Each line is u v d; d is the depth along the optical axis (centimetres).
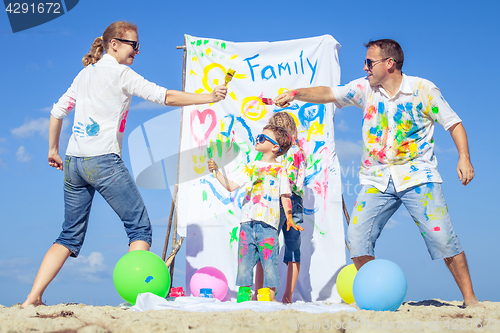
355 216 332
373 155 330
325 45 471
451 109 315
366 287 272
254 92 472
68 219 347
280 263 443
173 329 191
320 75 468
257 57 477
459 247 308
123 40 353
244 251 358
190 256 445
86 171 336
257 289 380
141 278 312
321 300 435
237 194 458
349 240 332
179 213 446
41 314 262
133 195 342
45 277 328
